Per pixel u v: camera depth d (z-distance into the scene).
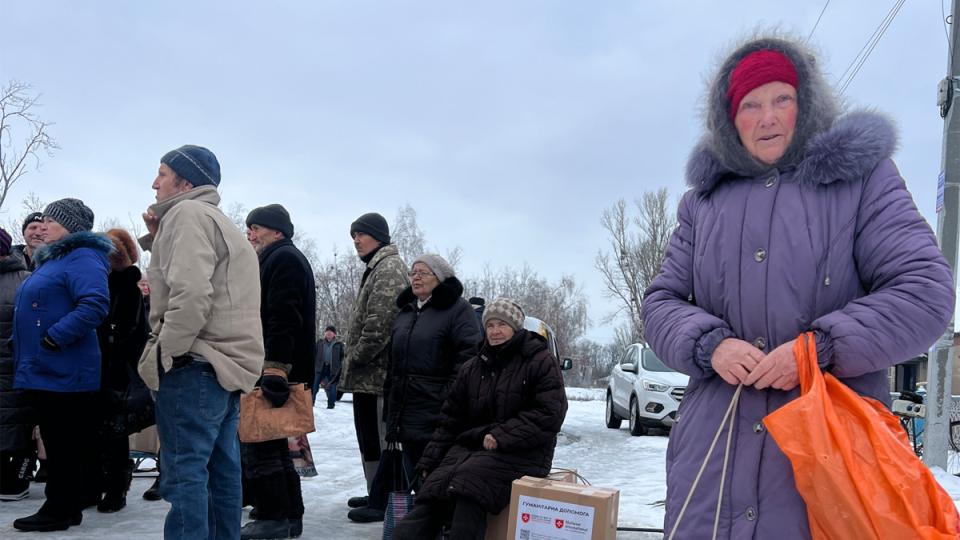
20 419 5.88
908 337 1.75
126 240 5.61
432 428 5.01
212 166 4.00
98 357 5.09
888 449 1.69
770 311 1.93
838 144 1.91
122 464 5.73
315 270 43.34
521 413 4.30
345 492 6.76
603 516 3.47
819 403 1.72
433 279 5.11
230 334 3.68
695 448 1.98
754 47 2.09
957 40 8.00
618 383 14.59
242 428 4.70
